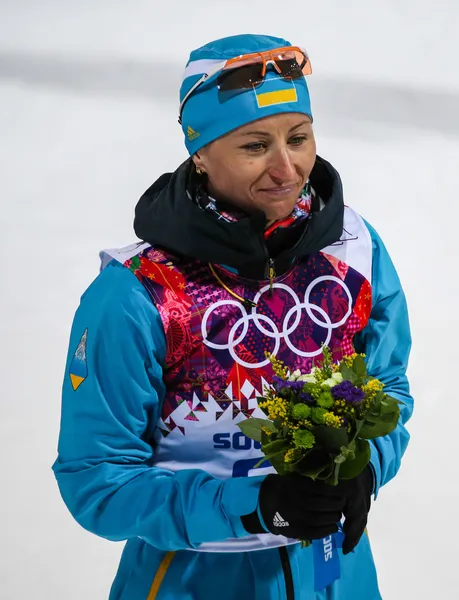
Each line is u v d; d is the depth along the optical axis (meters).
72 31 20.89
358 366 5.28
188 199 5.66
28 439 11.82
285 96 5.52
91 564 10.33
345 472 5.20
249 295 5.96
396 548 10.48
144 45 20.38
